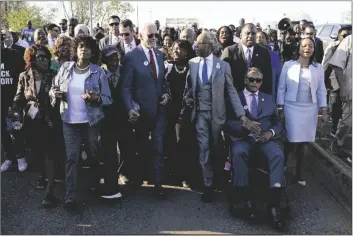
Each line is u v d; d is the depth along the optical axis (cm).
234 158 428
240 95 470
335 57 580
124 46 553
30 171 552
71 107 418
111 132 447
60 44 457
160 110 464
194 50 516
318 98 491
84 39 414
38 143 440
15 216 425
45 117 437
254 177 462
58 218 422
